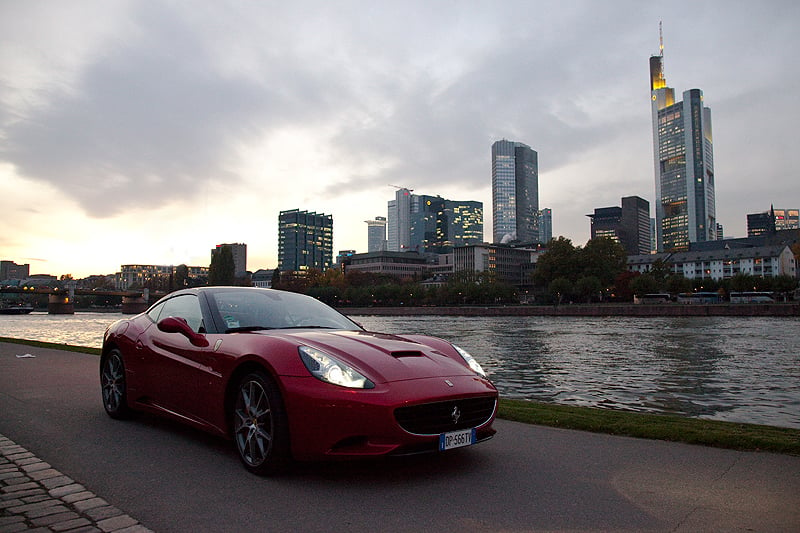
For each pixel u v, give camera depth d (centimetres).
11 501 334
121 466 406
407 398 352
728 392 1537
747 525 296
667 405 1309
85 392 723
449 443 367
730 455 439
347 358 386
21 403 650
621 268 14488
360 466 405
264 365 384
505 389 1598
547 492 350
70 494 345
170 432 512
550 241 14450
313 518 308
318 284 18938
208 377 431
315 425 356
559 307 11344
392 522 303
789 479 375
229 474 387
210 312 480
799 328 5588
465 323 8325
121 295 18612
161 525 300
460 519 307
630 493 349
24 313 18475
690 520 304
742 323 6788
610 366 2317
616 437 503
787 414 1186
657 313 9862
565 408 668
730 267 16450
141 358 519
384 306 16138
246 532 291
